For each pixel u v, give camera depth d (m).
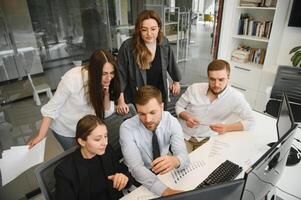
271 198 1.23
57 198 1.17
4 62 3.95
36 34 4.13
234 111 1.79
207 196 0.76
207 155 1.48
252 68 3.52
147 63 2.05
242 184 0.82
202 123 1.84
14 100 3.82
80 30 4.46
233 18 3.65
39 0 3.94
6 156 1.42
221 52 3.89
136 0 4.42
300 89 2.64
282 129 1.36
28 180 2.16
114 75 1.56
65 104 1.61
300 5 3.02
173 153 1.41
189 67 4.91
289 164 1.45
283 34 3.37
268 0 3.23
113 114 1.65
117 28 4.50
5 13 3.74
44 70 4.42
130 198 1.17
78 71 1.55
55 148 2.65
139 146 1.42
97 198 1.33
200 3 5.02
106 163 1.35
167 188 1.18
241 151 1.51
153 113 1.29
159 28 1.97
